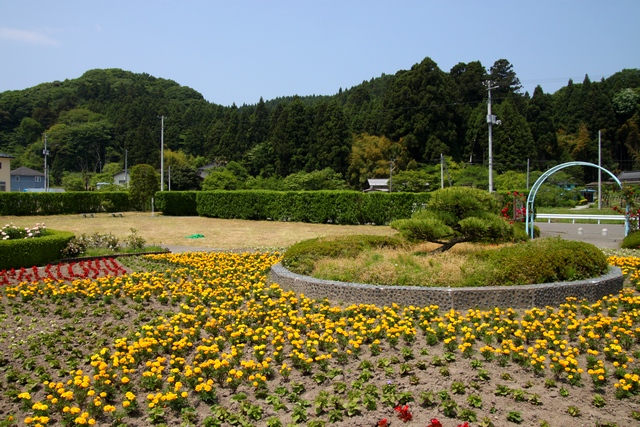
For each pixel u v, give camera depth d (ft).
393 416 13.46
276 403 14.16
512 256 26.50
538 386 15.25
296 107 172.86
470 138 166.30
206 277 31.37
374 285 25.30
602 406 14.02
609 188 142.20
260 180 154.20
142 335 19.92
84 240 45.11
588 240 58.29
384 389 14.61
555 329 19.49
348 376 16.06
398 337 19.16
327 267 28.32
